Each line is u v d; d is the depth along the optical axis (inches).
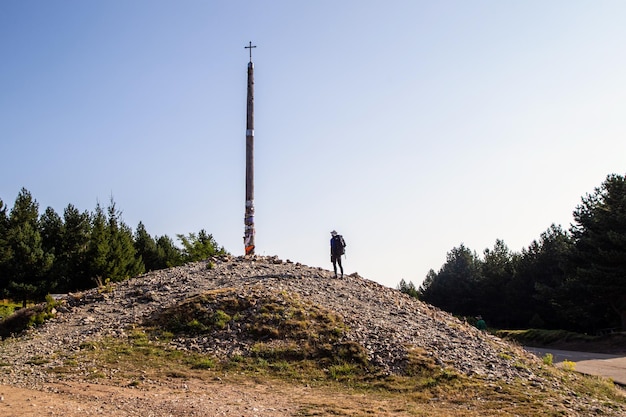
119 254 2092.8
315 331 684.7
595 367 945.5
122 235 2333.9
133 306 823.7
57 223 2463.1
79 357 604.7
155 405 434.3
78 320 782.5
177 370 576.1
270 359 622.8
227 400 470.9
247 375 574.6
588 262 1684.3
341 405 472.1
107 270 2025.1
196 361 608.7
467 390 530.3
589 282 1595.7
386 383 558.6
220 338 677.9
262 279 913.5
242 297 779.4
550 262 2285.9
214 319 721.6
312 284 903.1
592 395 565.9
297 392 521.3
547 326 2250.2
